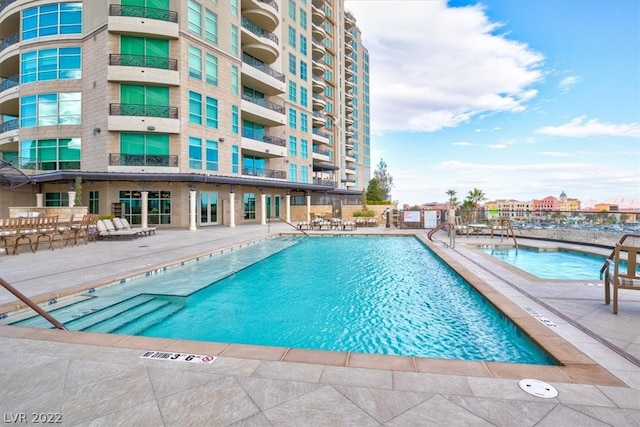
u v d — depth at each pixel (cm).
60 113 2148
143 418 228
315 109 4791
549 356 340
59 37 2148
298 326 541
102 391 262
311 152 3916
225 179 2164
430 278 862
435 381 275
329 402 245
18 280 696
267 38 2969
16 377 285
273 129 3319
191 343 356
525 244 1352
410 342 472
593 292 591
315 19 4622
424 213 2255
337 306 643
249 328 532
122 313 582
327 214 3269
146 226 1934
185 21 2155
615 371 296
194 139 2219
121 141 2042
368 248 1417
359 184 7044
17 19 2352
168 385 271
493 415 228
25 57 2211
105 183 2050
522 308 495
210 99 2339
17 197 2112
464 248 1243
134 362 312
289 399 249
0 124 2562
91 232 1424
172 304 655
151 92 2097
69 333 387
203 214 2370
